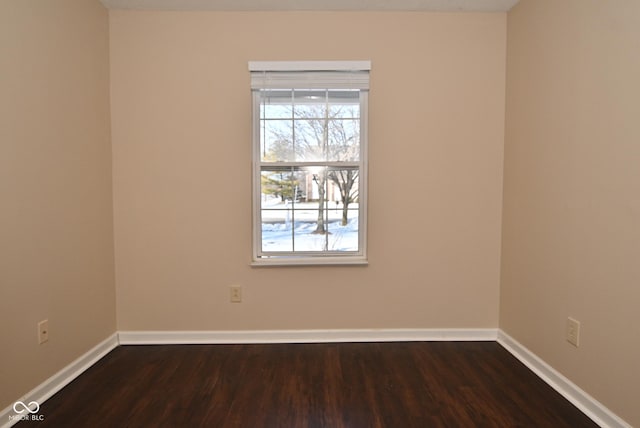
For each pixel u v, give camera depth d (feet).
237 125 7.77
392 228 7.98
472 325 8.13
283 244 8.14
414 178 7.90
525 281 7.10
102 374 6.66
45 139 5.85
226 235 7.91
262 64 7.57
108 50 7.53
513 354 7.45
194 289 7.96
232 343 8.02
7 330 5.20
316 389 6.16
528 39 6.93
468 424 5.26
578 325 5.69
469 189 7.93
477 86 7.77
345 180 8.07
